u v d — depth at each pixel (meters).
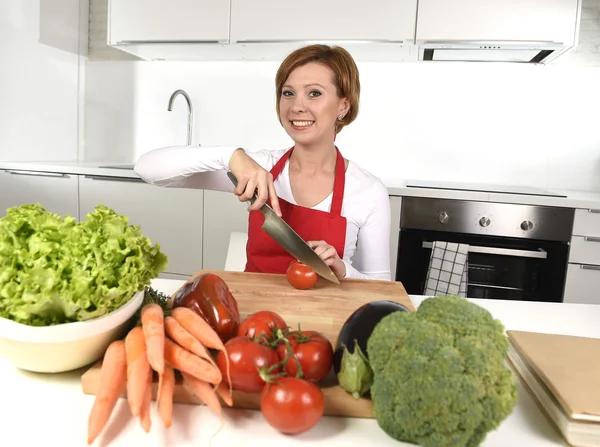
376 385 0.54
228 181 1.49
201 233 2.58
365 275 1.46
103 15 3.12
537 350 0.70
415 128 2.83
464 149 2.81
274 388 0.55
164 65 3.05
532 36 2.32
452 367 0.49
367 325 0.63
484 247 2.26
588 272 2.24
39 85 2.86
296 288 1.07
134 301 0.68
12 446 0.53
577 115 2.69
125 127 3.17
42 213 0.69
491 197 2.25
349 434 0.58
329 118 1.34
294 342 0.62
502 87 2.73
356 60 2.82
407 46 2.48
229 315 0.74
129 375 0.55
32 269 0.57
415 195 2.31
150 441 0.56
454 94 2.78
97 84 3.18
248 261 1.41
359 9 2.42
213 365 0.57
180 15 2.57
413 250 2.37
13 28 2.66
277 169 1.45
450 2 2.35
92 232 0.63
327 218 1.33
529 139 2.75
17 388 0.65
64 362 0.64
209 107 3.03
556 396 0.58
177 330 0.61
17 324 0.59
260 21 2.50
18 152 2.78
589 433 0.56
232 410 0.63
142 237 0.70
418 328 0.52
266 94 2.96
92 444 0.55
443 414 0.49
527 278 2.31
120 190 2.62
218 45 2.62
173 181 1.37
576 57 2.66
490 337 0.53
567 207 2.21
